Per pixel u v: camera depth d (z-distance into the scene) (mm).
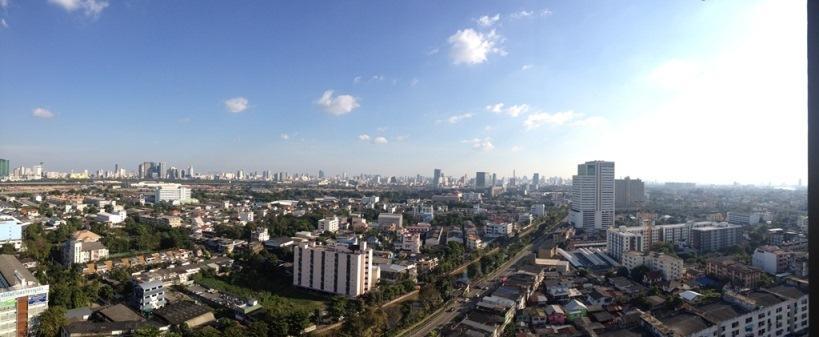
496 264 150500
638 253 140500
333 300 105562
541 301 104812
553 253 167625
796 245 144875
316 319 95812
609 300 104125
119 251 159250
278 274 132000
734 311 82500
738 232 176250
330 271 117125
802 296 89250
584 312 95250
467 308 106688
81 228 191000
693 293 102188
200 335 81000
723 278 122750
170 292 117375
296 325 88312
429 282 124062
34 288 88625
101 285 116438
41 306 89375
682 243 181750
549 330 86625
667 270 125062
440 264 143125
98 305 104750
